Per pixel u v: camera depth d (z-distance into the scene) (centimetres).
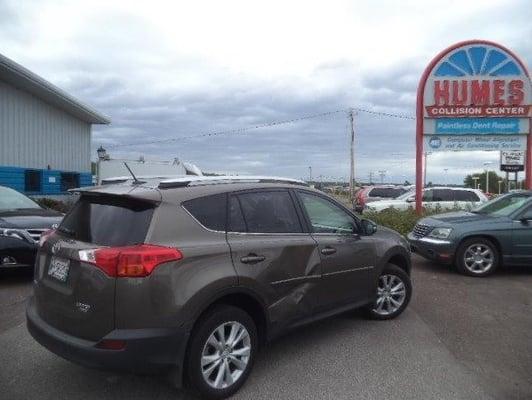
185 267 391
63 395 417
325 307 524
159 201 404
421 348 531
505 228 926
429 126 1555
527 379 454
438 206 1656
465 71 1534
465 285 850
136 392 424
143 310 370
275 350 524
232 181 470
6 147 2048
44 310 423
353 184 5094
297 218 511
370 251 584
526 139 1534
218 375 410
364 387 436
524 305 714
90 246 394
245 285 428
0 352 510
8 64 1777
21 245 803
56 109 2423
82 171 2709
